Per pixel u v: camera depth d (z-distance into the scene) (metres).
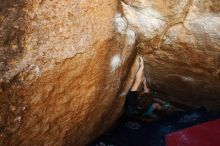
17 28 1.38
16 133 1.49
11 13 1.35
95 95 1.98
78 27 1.64
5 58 1.36
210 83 2.41
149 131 2.86
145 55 2.43
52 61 1.54
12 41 1.37
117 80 2.19
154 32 2.15
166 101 2.95
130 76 2.47
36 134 1.62
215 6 1.87
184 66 2.36
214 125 2.63
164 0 1.93
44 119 1.63
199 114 2.80
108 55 1.96
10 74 1.38
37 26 1.44
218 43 2.04
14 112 1.44
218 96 2.56
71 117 1.85
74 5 1.60
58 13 1.53
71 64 1.66
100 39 1.81
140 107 2.82
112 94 2.21
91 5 1.69
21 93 1.44
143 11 2.03
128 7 2.04
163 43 2.23
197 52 2.17
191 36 2.09
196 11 1.94
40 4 1.44
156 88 2.85
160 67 2.50
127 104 2.64
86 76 1.82
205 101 2.73
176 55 2.28
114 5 1.87
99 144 2.68
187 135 2.63
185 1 1.91
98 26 1.78
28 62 1.43
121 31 2.01
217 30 1.98
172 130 2.80
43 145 1.72
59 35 1.55
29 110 1.51
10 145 1.48
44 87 1.55
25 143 1.58
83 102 1.89
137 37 2.23
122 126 2.92
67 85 1.70
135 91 2.58
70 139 2.00
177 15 2.00
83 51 1.71
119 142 2.74
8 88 1.38
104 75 2.00
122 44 2.07
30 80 1.46
